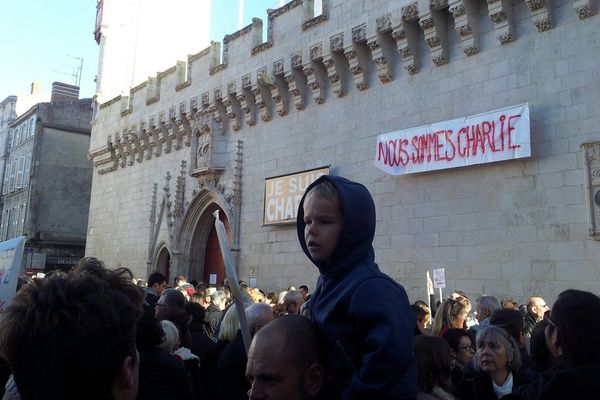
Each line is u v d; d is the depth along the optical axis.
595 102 11.29
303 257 17.47
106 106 29.92
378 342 2.10
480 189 13.05
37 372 1.67
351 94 16.83
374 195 15.59
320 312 2.44
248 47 20.47
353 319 2.27
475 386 4.87
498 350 4.79
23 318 1.72
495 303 8.12
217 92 21.52
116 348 1.80
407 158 14.57
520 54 12.71
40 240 37.59
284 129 19.11
